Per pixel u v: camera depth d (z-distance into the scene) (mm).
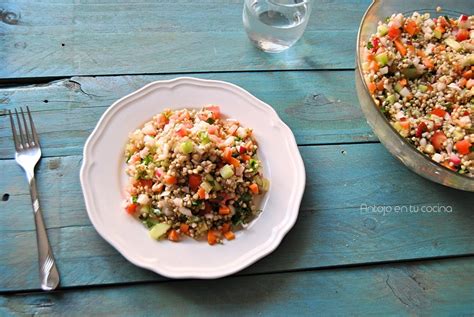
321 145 1187
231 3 1380
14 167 1046
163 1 1343
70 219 1004
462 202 1146
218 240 984
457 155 1083
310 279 1010
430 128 1104
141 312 932
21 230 979
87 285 941
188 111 1134
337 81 1290
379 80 1172
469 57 1188
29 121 1100
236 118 1142
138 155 1045
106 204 990
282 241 1039
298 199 1043
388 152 1197
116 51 1237
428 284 1038
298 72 1290
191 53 1271
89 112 1142
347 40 1373
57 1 1282
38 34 1228
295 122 1211
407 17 1320
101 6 1299
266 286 987
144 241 962
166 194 993
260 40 1281
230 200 1019
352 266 1040
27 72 1169
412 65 1188
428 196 1146
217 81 1156
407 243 1078
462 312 1014
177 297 953
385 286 1023
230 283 979
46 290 922
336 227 1077
